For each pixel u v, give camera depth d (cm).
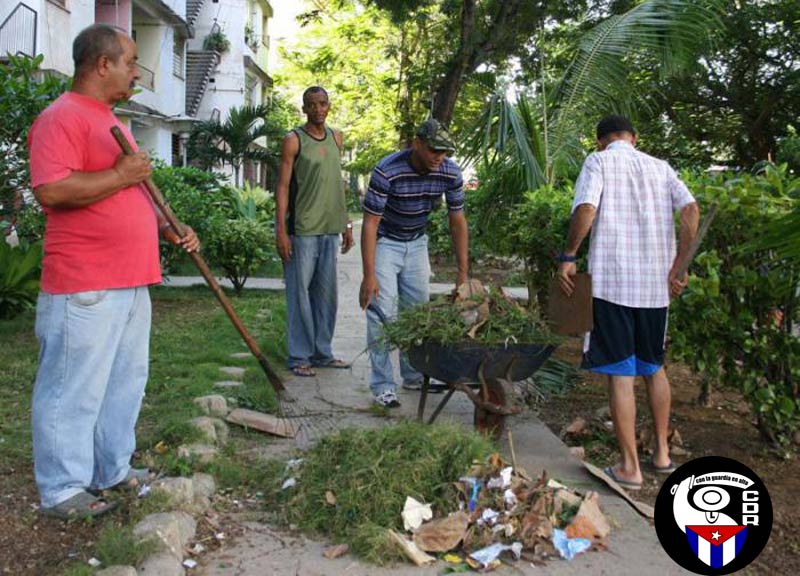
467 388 433
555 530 342
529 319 432
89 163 337
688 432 505
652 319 416
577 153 891
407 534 336
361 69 3253
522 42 1566
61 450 344
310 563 321
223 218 1116
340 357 705
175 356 661
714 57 1648
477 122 860
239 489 392
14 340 720
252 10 3416
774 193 465
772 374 464
